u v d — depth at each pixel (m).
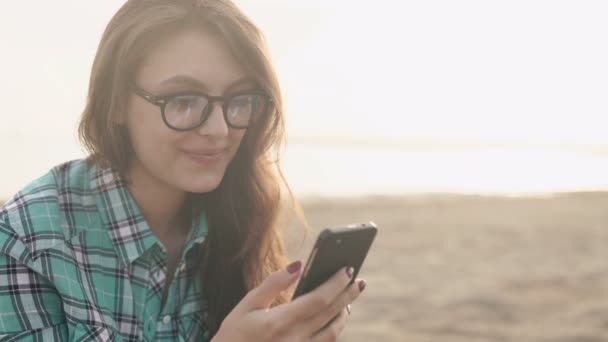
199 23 1.40
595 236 11.09
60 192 1.43
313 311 1.32
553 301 6.90
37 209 1.37
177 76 1.38
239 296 1.68
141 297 1.44
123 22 1.43
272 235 1.73
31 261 1.31
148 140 1.43
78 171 1.47
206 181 1.46
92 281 1.39
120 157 1.46
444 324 6.07
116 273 1.42
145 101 1.42
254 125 1.61
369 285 7.53
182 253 1.54
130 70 1.41
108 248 1.43
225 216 1.67
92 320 1.34
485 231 11.57
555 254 9.48
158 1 1.42
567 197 18.33
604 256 9.38
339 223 12.43
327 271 1.38
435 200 17.02
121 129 1.47
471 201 16.86
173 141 1.42
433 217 13.46
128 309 1.41
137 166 1.50
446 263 8.81
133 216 1.45
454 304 6.77
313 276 1.36
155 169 1.46
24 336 1.30
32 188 1.41
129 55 1.39
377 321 6.15
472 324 6.10
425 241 10.48
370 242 1.45
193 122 1.40
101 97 1.46
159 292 1.47
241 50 1.42
